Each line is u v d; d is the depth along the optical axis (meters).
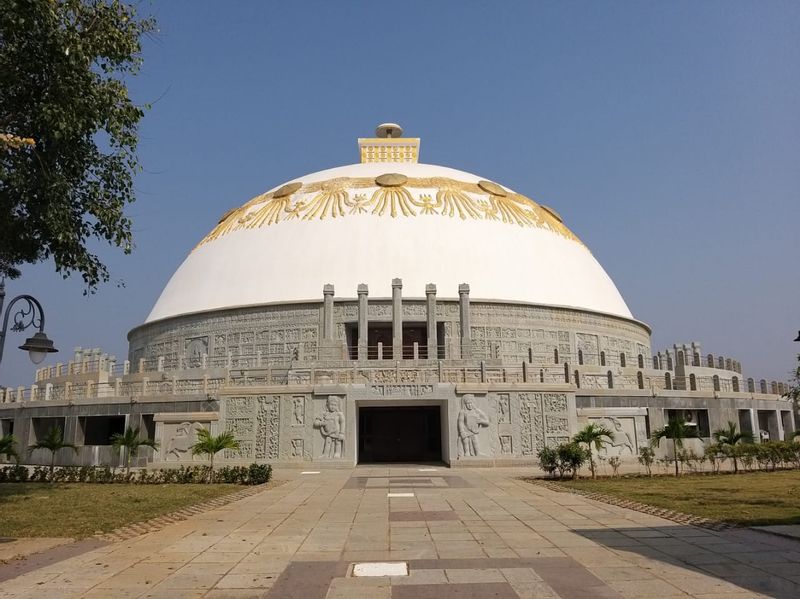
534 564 9.98
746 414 38.00
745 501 16.61
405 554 10.77
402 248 42.59
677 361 48.31
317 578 9.31
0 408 40.12
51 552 11.25
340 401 28.92
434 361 32.09
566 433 29.23
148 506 16.81
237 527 13.52
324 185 47.72
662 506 15.82
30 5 13.98
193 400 31.44
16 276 19.98
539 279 44.22
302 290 41.41
